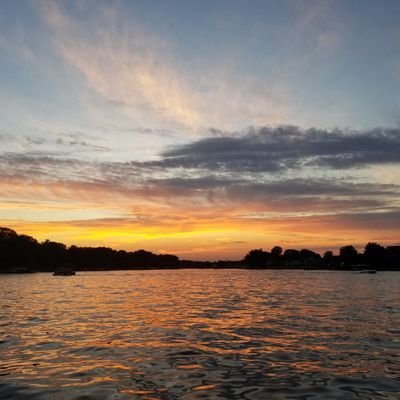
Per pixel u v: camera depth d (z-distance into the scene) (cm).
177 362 1527
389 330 2222
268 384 1262
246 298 4384
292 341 1917
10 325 2427
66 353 1675
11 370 1423
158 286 7206
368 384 1263
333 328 2291
